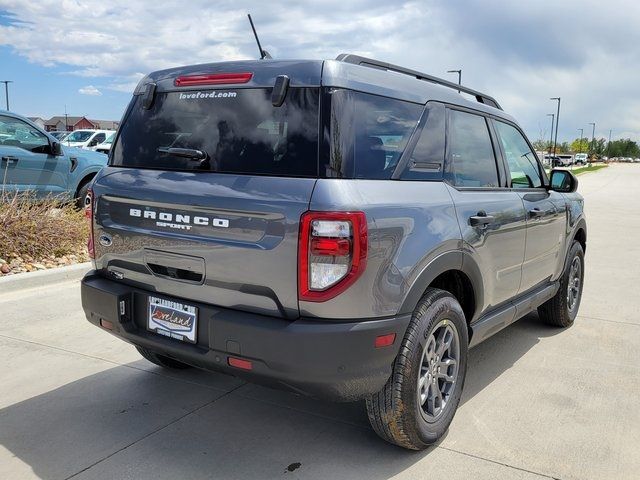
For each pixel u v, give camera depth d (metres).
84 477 2.87
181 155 3.07
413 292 2.85
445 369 3.26
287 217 2.59
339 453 3.14
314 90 2.76
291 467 2.99
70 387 3.92
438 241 3.00
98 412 3.56
